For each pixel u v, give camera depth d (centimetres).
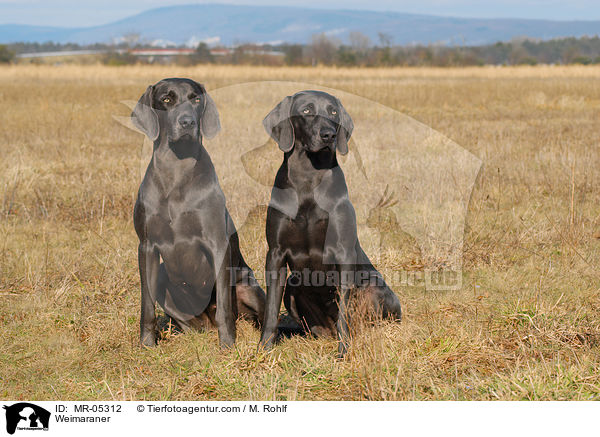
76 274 496
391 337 360
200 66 4462
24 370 343
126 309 430
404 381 315
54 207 675
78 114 1481
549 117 1567
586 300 439
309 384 321
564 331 375
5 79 3222
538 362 342
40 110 1558
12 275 496
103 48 8594
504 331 387
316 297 374
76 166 888
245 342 369
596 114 1612
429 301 448
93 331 389
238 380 324
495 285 476
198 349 366
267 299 361
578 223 578
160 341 376
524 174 801
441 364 339
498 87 2570
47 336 388
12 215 663
